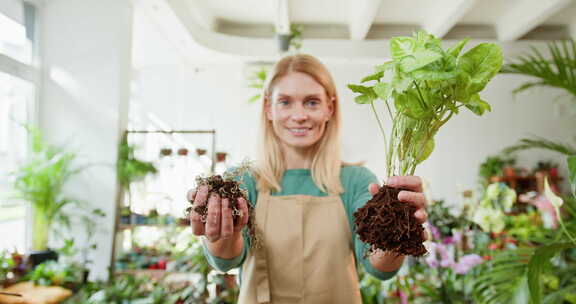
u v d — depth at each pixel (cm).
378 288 211
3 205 352
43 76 406
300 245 113
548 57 722
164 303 275
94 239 390
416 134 88
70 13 412
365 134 745
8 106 363
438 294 190
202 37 649
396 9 660
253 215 105
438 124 85
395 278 204
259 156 125
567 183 748
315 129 116
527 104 771
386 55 703
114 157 400
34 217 352
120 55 410
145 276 318
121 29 414
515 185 710
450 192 756
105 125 403
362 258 109
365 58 706
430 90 83
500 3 639
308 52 704
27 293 277
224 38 685
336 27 738
